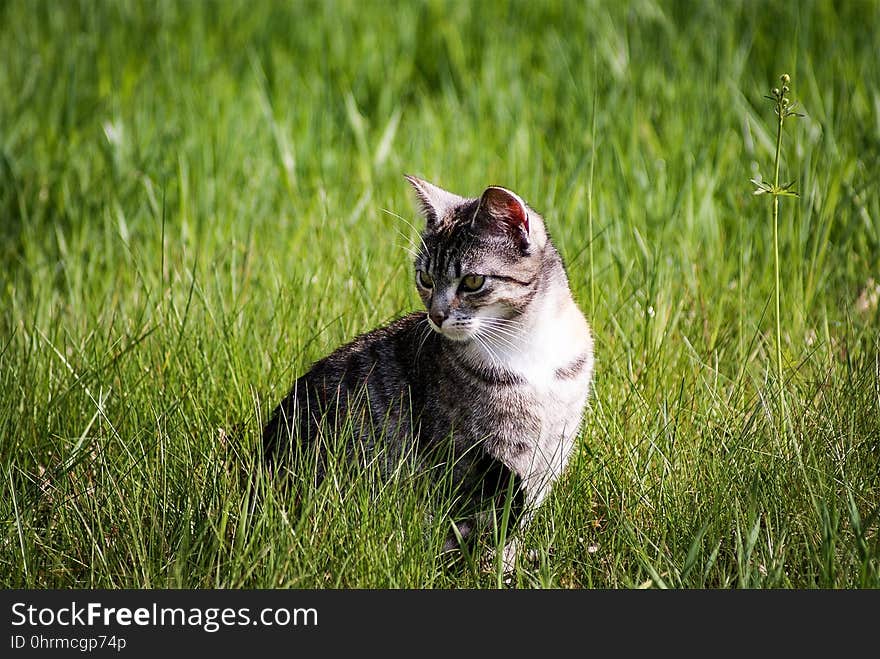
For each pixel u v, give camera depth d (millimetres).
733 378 9430
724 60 13914
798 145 11586
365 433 8148
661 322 9734
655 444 8148
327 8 16422
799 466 7598
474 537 8133
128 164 12555
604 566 7641
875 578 6902
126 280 10797
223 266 10750
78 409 8977
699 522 7547
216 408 8961
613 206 11344
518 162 12266
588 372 8180
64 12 16875
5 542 7652
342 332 9594
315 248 10867
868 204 11109
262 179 12250
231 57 15414
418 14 16438
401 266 10531
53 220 11969
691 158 11844
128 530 7699
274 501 7398
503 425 7887
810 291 10094
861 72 13172
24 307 10570
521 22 16078
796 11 14492
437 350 7945
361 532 7316
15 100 14383
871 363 8742
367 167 12477
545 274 7953
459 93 14820
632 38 14852
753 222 11102
